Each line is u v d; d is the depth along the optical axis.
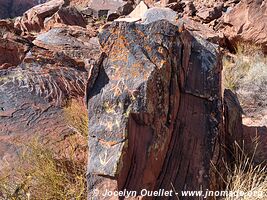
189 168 2.89
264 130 4.05
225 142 3.62
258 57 8.92
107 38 2.99
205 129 3.12
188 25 9.62
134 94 2.72
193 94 3.28
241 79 6.80
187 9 13.28
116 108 2.71
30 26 17.89
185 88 3.28
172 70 3.15
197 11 13.09
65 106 4.46
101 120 2.72
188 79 3.34
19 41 7.54
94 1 19.80
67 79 5.18
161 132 2.88
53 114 4.21
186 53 3.38
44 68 5.52
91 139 2.68
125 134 2.59
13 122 3.96
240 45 10.73
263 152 3.65
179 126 3.11
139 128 2.78
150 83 2.78
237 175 2.94
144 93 2.73
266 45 10.46
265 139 3.88
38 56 6.12
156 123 2.84
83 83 5.19
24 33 11.43
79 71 5.64
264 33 10.45
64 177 2.84
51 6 19.22
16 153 3.37
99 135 2.66
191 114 3.19
